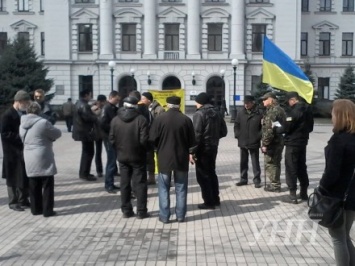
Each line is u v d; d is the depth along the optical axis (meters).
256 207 10.01
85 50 50.59
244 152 12.30
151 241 7.67
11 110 9.62
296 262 6.71
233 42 49.66
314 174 14.20
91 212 9.59
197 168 9.80
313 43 54.28
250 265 6.59
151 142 8.79
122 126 8.93
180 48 49.88
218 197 10.08
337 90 49.41
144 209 9.09
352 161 5.32
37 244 7.52
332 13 54.06
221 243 7.57
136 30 49.88
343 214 5.41
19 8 53.38
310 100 11.52
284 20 50.22
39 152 8.97
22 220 8.97
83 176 13.22
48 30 50.25
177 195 8.84
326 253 7.10
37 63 42.38
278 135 11.23
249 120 11.99
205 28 49.91
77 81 50.59
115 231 8.24
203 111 9.68
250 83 50.28
